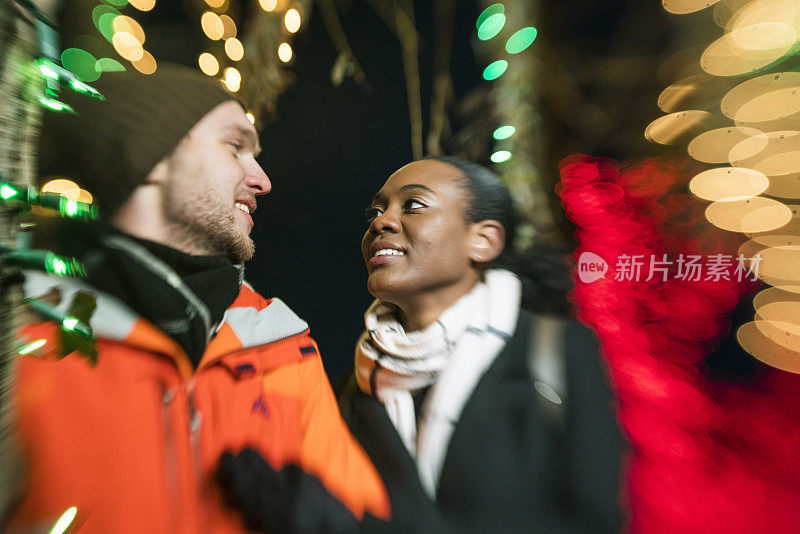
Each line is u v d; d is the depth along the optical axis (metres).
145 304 0.96
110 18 1.26
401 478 1.03
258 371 1.11
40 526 0.82
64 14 1.25
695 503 1.56
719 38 1.86
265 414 1.07
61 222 0.96
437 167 1.16
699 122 1.95
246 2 1.66
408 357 1.09
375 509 1.01
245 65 1.46
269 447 1.04
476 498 0.98
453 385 1.05
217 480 1.00
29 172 0.59
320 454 1.08
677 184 2.02
